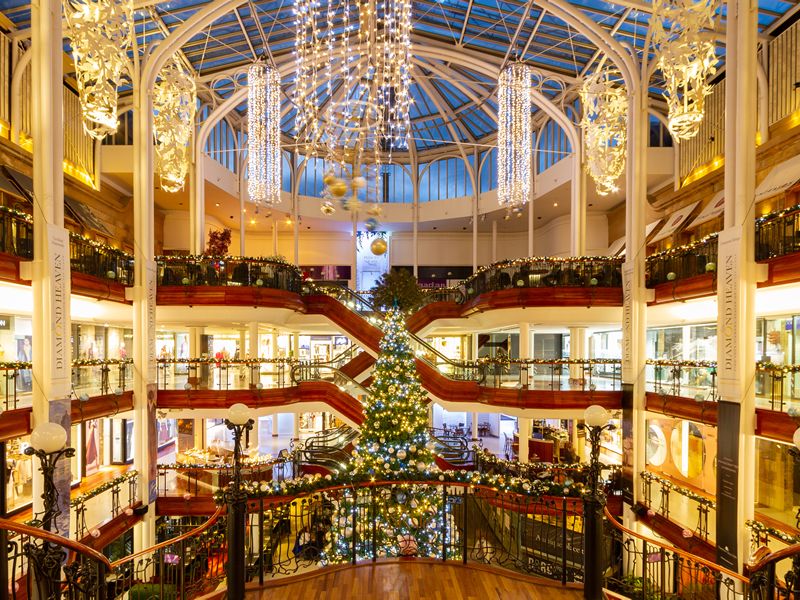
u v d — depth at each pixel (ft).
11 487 32.53
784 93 39.70
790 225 29.19
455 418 79.66
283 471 47.14
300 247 84.69
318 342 79.25
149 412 39.06
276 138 45.73
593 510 16.63
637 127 41.45
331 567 18.99
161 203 64.95
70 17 28.96
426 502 29.45
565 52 53.47
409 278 50.01
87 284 34.14
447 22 53.78
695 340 46.78
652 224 59.11
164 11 43.96
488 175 75.41
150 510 38.11
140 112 39.63
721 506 29.35
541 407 41.98
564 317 45.73
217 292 42.93
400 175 82.17
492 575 18.49
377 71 40.45
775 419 26.73
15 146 38.65
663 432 46.24
